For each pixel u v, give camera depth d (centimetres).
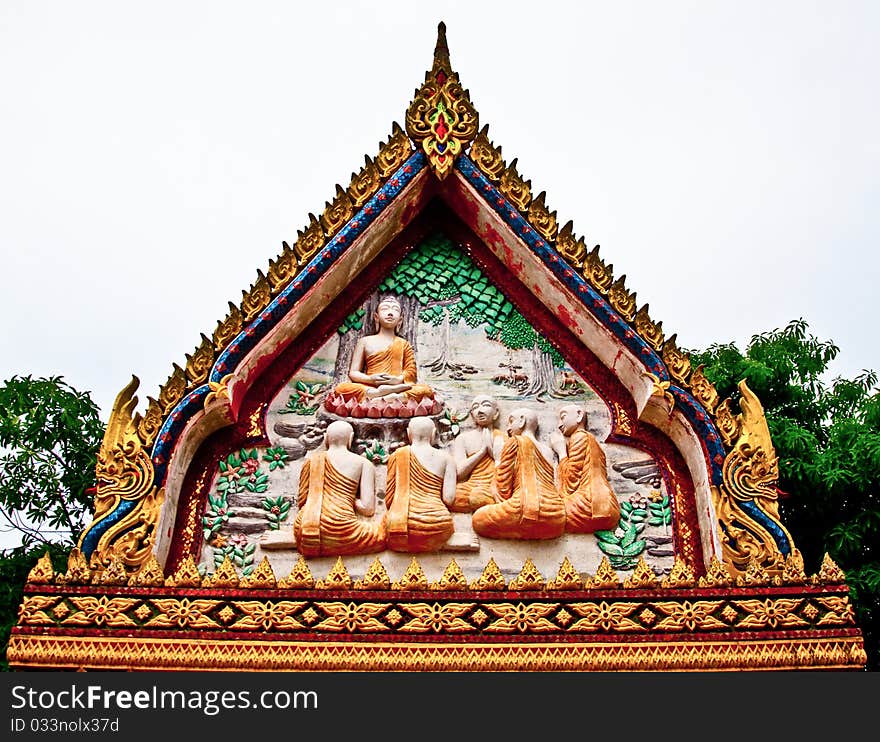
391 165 1028
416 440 914
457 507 890
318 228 988
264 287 955
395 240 1062
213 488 908
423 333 1016
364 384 967
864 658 769
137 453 857
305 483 899
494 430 943
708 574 805
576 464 906
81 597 784
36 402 1302
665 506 906
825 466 1262
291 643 774
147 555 822
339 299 1025
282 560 867
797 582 800
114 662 763
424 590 797
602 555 876
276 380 972
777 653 771
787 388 1482
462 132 1035
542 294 1011
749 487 858
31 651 761
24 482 1277
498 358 1001
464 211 1052
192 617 780
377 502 898
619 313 955
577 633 780
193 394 894
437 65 1062
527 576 802
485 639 778
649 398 913
